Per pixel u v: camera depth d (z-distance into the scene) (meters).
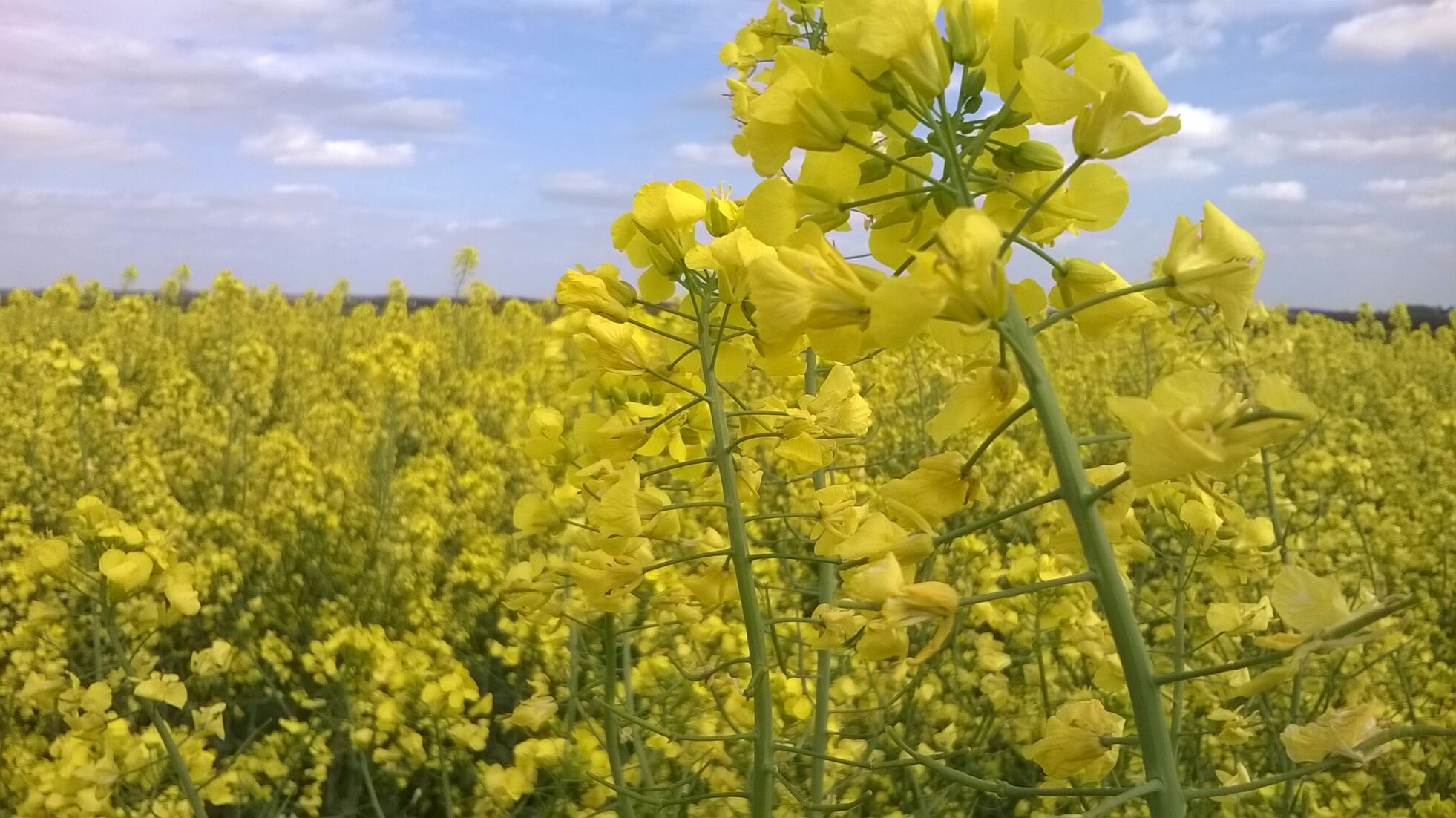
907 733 0.43
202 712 0.40
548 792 0.41
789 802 0.36
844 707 0.42
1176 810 0.18
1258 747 0.44
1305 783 0.41
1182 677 0.18
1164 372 0.83
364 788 0.55
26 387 1.31
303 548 0.77
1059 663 0.49
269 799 0.48
